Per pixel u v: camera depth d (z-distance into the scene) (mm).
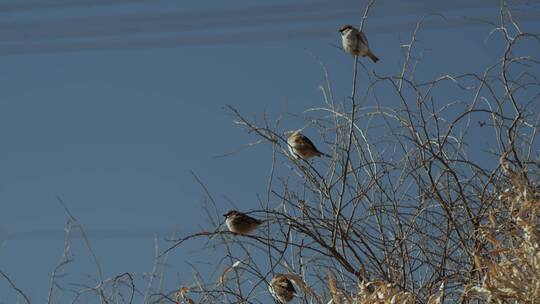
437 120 13266
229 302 12648
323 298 12820
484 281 11328
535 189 12406
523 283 11062
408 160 13445
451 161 13109
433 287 12836
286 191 13812
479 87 13125
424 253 13195
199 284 12625
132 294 12445
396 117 13406
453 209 13289
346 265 13336
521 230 12102
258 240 13219
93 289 12430
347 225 13539
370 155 13539
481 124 13281
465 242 12883
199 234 12898
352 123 13625
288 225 13578
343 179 13609
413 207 13383
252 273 13078
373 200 13531
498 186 12953
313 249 13406
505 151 13133
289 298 12953
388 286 11992
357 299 12156
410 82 13352
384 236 13453
